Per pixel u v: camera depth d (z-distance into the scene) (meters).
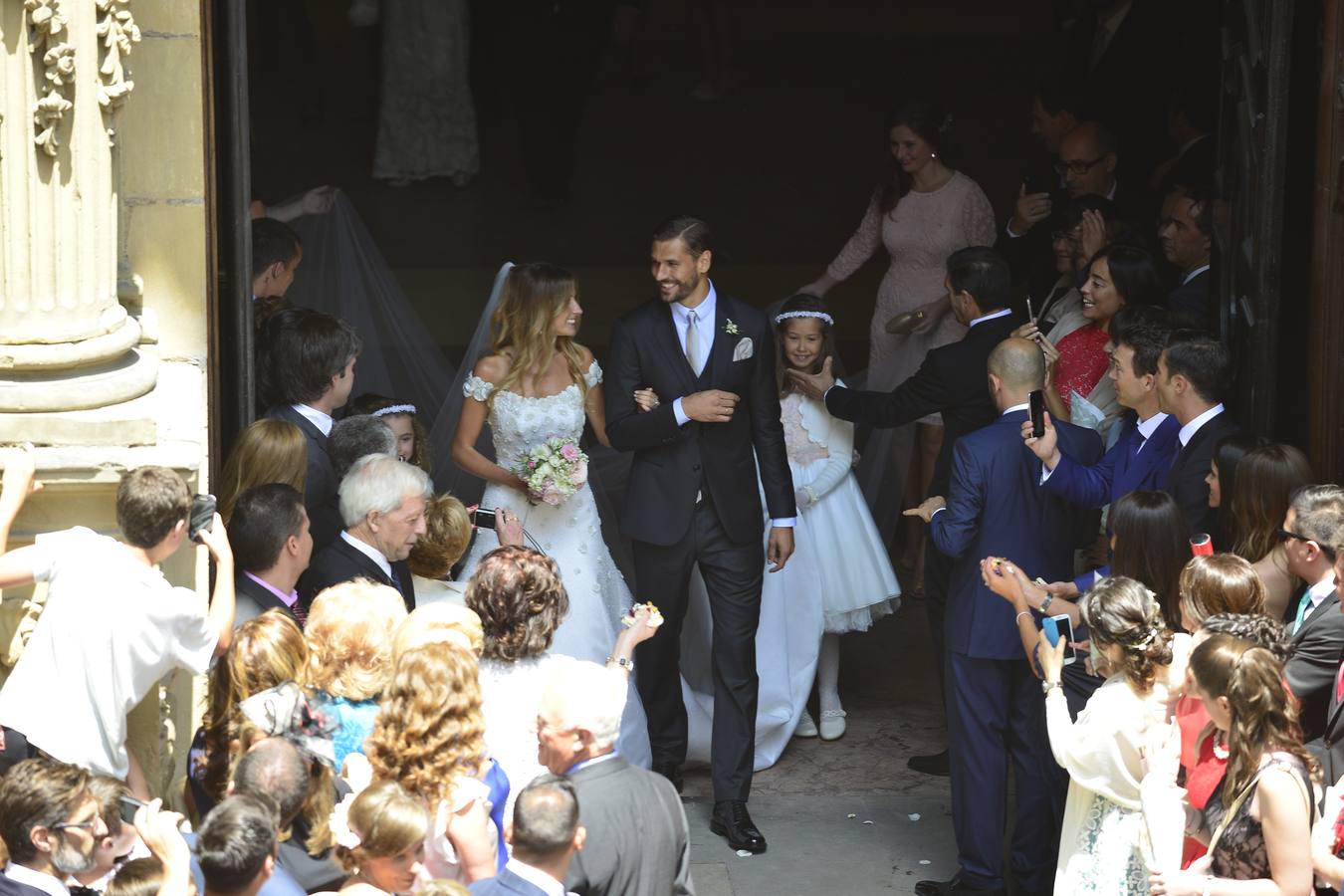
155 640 11.14
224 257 15.23
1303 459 13.65
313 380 15.16
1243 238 17.41
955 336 23.17
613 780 10.27
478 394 16.95
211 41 14.62
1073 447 15.86
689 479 16.88
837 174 38.47
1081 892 12.19
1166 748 11.30
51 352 12.22
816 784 18.31
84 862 9.77
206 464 13.96
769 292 32.44
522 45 35.47
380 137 37.22
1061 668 13.63
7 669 12.12
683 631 19.17
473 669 10.36
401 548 13.78
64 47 11.97
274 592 12.68
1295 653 12.56
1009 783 18.92
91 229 12.44
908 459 23.66
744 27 47.31
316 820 10.38
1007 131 39.53
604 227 35.69
